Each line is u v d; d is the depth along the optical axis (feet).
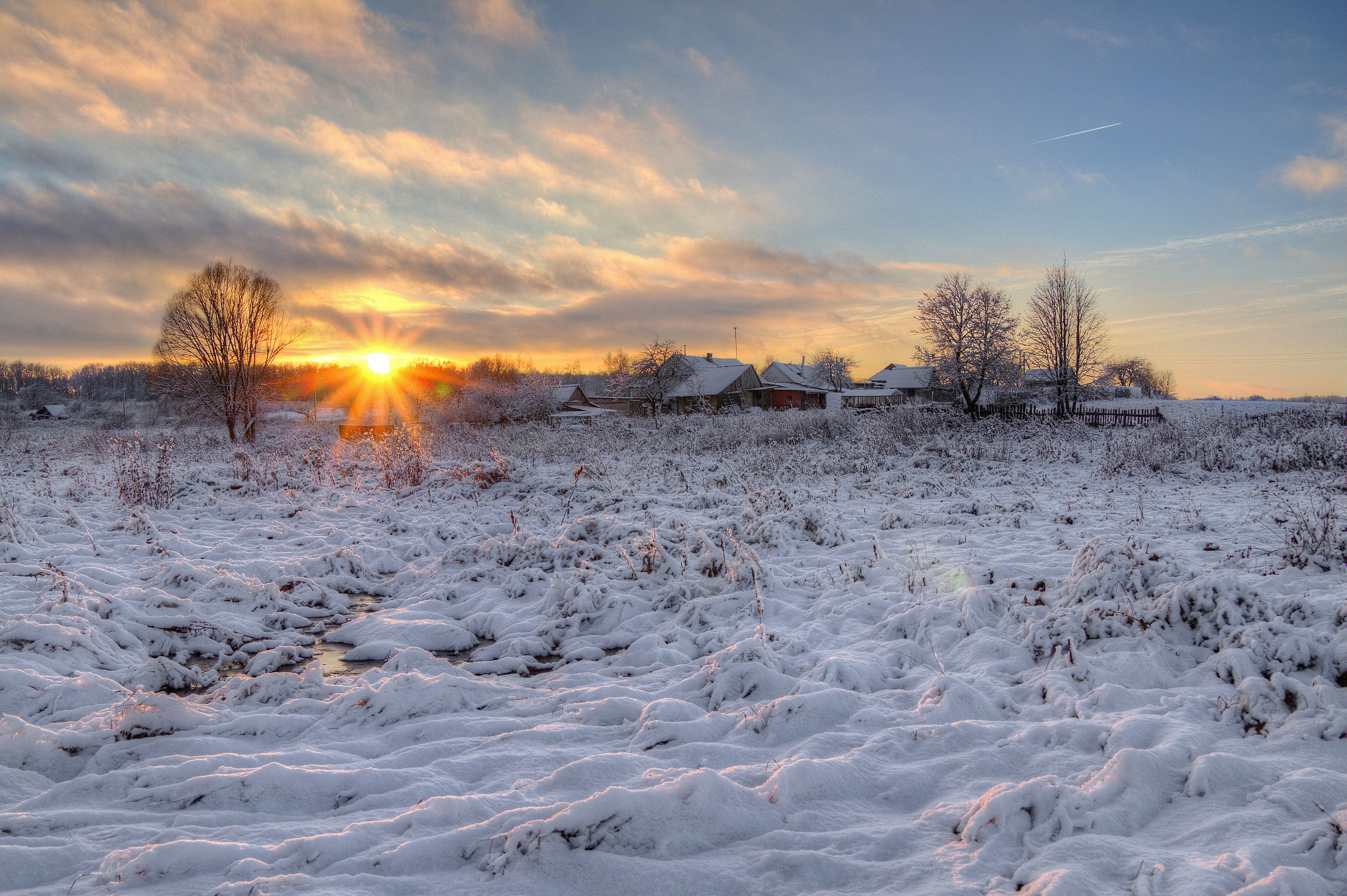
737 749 12.12
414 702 14.69
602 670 17.44
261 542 32.91
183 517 37.68
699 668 16.61
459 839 9.27
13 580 22.70
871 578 23.40
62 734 12.25
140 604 21.09
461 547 28.02
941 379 111.75
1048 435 72.28
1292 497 34.83
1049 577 21.27
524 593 24.02
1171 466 47.32
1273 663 13.37
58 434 116.06
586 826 9.16
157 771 11.22
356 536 33.55
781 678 15.10
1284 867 7.62
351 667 18.70
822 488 45.42
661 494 44.24
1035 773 10.79
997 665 15.49
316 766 11.98
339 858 9.02
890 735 12.13
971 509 34.45
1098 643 15.81
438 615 22.54
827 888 8.32
